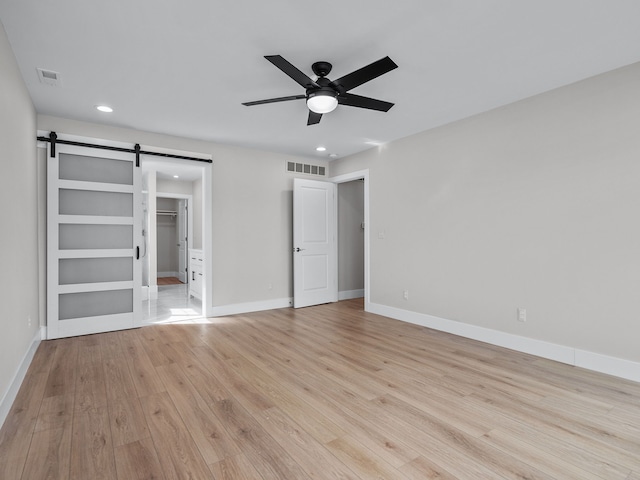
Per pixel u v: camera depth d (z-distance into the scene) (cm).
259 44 243
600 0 197
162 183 800
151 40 238
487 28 225
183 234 923
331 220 587
